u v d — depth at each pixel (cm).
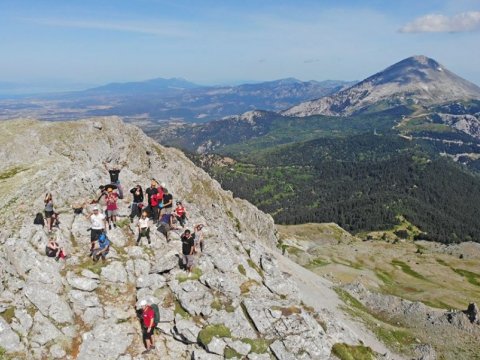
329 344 4253
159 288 4162
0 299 3544
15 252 3872
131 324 3772
